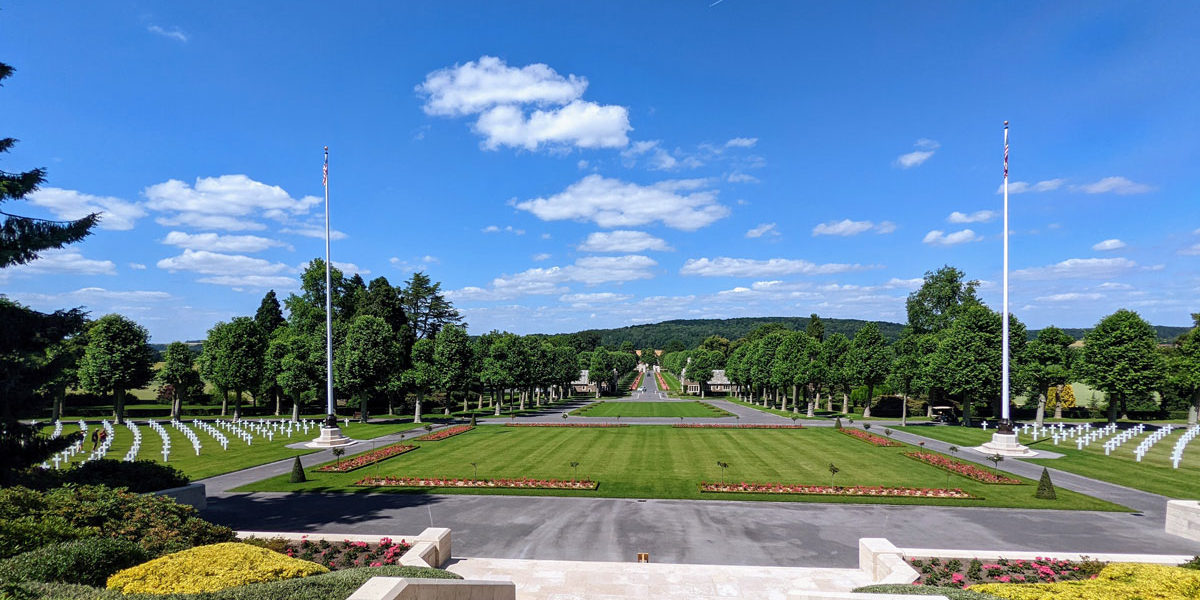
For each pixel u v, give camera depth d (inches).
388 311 3801.7
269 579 458.6
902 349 3061.0
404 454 1696.6
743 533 909.2
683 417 3112.7
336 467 1440.7
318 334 2731.3
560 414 3405.5
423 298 4717.0
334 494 1173.7
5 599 324.8
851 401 3909.9
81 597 344.2
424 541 751.7
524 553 816.9
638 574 713.0
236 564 475.5
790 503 1093.8
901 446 1845.5
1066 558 706.8
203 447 1862.7
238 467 1471.5
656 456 1643.7
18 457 914.7
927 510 1045.8
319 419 2965.1
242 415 3309.5
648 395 6003.9
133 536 597.3
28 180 927.7
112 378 2596.0
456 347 3004.4
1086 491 1197.7
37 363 983.0
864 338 2876.5
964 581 631.2
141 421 2871.6
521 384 3503.9
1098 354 2380.7
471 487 1216.2
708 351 5689.0
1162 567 532.1
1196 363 2395.4
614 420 2920.8
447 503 1093.1
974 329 2434.8
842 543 861.2
